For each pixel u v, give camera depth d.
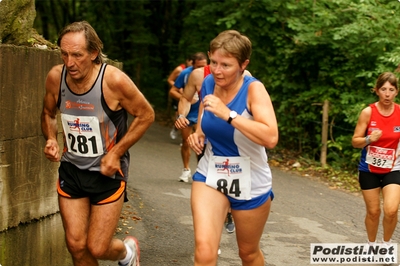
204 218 4.40
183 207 8.88
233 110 4.44
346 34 13.12
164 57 27.34
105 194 4.65
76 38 4.29
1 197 4.87
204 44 20.17
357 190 11.36
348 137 13.54
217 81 4.36
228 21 16.14
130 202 8.88
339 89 14.27
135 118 4.63
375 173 6.82
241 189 4.52
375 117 6.71
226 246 7.12
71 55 4.30
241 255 4.90
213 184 4.55
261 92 4.36
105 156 4.55
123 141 4.58
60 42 4.37
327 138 14.36
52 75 4.59
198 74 7.79
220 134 4.47
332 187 11.56
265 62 16.77
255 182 4.58
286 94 15.60
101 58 4.55
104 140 4.58
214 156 4.58
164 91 27.02
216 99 4.20
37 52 5.31
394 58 11.63
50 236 5.72
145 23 27.11
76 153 4.61
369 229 6.92
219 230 4.47
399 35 13.23
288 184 11.49
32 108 5.28
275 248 7.16
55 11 30.83
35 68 5.29
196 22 19.66
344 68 13.99
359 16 13.23
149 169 12.00
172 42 26.75
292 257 6.86
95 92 4.45
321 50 14.70
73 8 30.52
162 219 8.10
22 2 5.89
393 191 6.69
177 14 26.83
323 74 14.36
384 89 6.60
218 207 4.53
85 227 4.65
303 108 15.24
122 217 8.00
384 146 6.70
